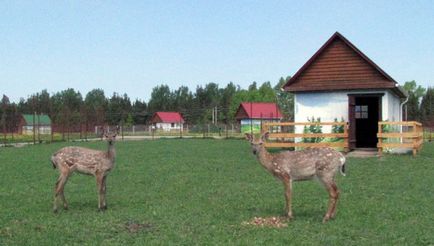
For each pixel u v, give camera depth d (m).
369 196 13.34
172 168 20.48
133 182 16.61
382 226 9.92
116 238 9.34
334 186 10.64
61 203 12.99
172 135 64.88
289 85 28.67
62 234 9.63
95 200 13.38
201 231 9.76
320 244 8.71
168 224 10.35
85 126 54.00
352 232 9.47
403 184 15.27
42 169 20.59
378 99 29.66
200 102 134.25
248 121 76.50
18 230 10.01
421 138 29.09
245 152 28.50
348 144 25.83
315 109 28.19
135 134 71.06
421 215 10.89
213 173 18.72
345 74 27.44
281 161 10.89
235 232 9.62
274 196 13.54
